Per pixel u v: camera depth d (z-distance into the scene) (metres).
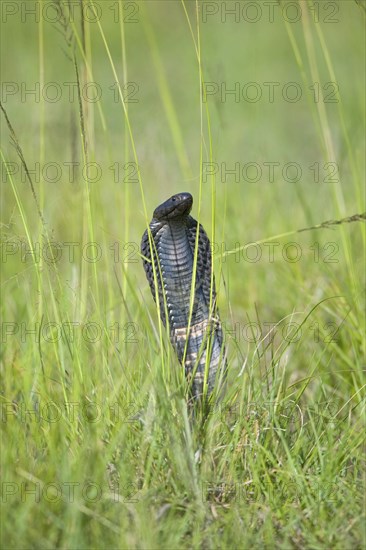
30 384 9.17
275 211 15.38
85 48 10.54
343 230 11.48
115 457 8.03
